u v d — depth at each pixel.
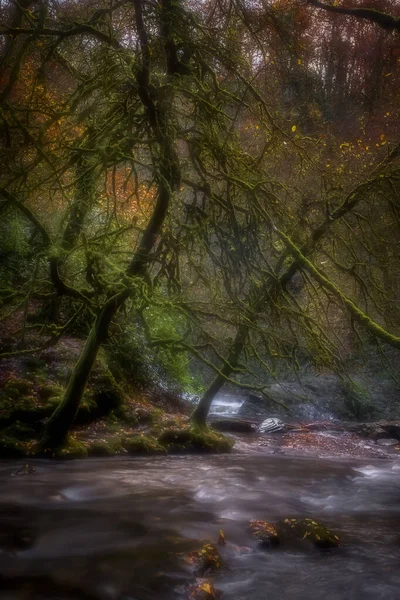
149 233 7.22
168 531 5.21
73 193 6.79
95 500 6.19
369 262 9.73
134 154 7.90
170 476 7.43
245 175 7.57
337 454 10.59
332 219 9.11
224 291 7.93
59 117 6.23
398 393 16.06
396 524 5.88
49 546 4.72
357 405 15.62
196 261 7.64
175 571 4.27
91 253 6.44
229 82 7.82
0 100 5.93
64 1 7.10
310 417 15.13
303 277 8.64
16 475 6.99
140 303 7.29
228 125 7.66
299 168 8.76
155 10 6.77
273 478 7.74
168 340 7.27
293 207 8.80
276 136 7.71
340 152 10.38
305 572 4.41
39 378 9.59
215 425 12.52
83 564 4.35
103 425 9.64
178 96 7.26
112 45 6.69
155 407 11.27
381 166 9.46
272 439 11.67
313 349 8.38
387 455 10.79
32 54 7.16
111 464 7.98
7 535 4.93
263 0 7.59
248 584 4.15
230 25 7.43
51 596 3.75
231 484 7.18
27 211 6.21
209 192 7.22
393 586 4.19
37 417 8.71
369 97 16.33
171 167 6.94
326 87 17.02
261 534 5.06
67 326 7.57
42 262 9.70
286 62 8.46
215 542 4.95
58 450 8.10
